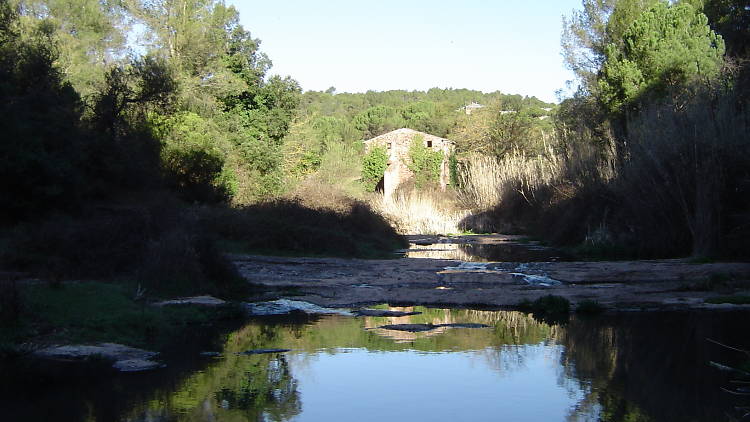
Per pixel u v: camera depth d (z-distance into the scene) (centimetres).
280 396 736
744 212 1958
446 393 750
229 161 3303
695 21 3009
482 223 4191
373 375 827
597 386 779
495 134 5428
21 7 4219
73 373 815
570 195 3133
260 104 4009
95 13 4550
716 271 1703
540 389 762
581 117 3884
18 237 1402
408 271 1892
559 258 2459
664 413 669
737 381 795
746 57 2802
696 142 2064
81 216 1828
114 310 1052
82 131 2195
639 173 2258
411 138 6638
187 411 680
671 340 1026
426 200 4672
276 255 2208
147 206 1725
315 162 5088
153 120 2794
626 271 1794
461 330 1123
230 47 4172
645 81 2966
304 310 1321
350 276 1783
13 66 2042
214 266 1440
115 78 2517
